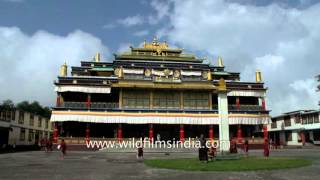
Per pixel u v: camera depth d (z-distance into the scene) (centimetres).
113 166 2633
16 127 6216
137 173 2120
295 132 7725
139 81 6281
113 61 7181
